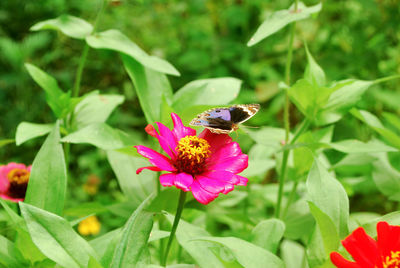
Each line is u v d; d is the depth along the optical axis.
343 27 1.28
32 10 1.46
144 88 0.60
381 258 0.44
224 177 0.46
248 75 1.34
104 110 0.64
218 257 0.46
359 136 1.02
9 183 0.58
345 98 0.57
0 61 1.38
